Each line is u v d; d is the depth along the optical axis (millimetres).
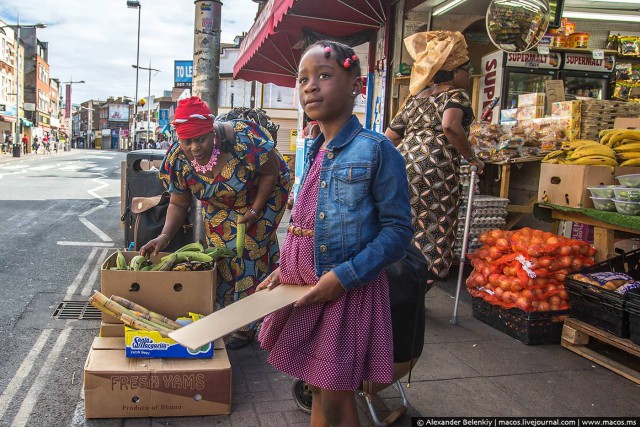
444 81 3727
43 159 34062
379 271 1677
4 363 3303
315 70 1721
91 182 16641
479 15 6102
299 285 1822
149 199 4402
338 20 6223
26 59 59562
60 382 3064
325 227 1727
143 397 2598
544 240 3750
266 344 1938
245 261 3480
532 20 5234
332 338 1698
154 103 70375
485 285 4016
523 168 5734
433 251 3705
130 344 2703
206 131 3047
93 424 2561
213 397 2641
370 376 1742
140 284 2939
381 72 6262
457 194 3779
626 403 2857
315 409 2039
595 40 7020
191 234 4320
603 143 4164
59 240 7238
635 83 6738
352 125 1767
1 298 4586
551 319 3674
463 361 3373
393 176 1682
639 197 3352
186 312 2986
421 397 2881
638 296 3078
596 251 3781
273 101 18141
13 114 49531
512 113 6215
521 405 2812
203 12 8547
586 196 3775
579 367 3326
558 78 6617
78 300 4637
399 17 5969
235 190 3281
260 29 7277
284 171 3605
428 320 4172
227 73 19000
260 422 2613
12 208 10094
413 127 3775
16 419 2619
